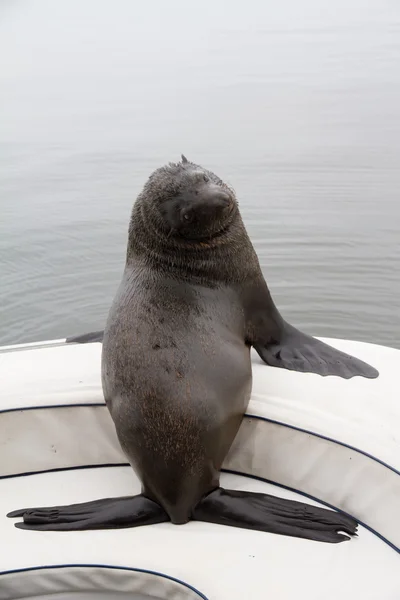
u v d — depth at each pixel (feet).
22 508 13.61
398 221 37.78
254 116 58.39
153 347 12.77
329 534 12.41
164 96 66.39
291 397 14.14
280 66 76.43
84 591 12.48
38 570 12.22
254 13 111.14
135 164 47.67
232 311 14.14
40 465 14.64
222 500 13.03
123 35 102.32
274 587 11.39
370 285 31.99
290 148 49.85
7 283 33.45
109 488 14.07
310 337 16.19
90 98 66.95
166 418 12.37
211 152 49.34
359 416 13.47
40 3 133.28
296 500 13.46
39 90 71.26
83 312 31.09
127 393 12.66
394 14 100.78
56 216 40.09
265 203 40.47
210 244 13.93
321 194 41.60
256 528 12.64
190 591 11.66
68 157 49.70
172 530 12.84
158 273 13.80
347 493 12.87
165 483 12.69
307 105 61.11
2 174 46.80
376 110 58.59
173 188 13.75
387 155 47.73
